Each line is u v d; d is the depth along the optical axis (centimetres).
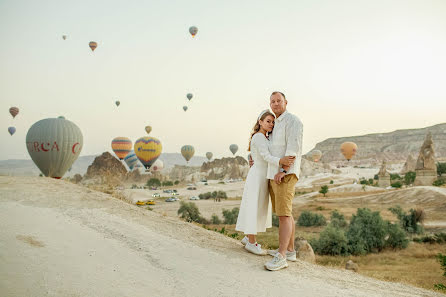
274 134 410
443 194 6406
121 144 11494
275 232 3484
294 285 341
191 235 498
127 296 261
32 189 575
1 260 277
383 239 3238
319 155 16288
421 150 8669
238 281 329
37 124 3578
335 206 6862
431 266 2352
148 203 7819
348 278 449
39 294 236
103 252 350
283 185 392
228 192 12450
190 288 299
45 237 357
